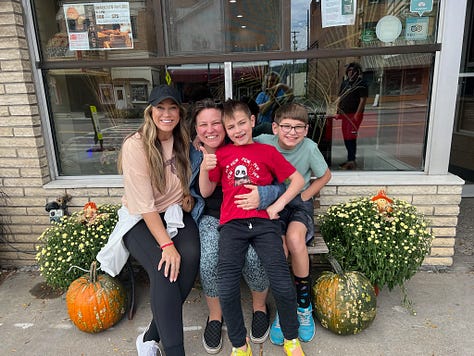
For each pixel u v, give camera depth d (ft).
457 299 8.43
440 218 9.37
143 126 7.11
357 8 9.05
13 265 10.50
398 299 8.48
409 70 9.29
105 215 8.42
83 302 7.26
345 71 9.52
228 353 7.10
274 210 6.82
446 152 9.43
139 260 6.90
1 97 9.37
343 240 8.05
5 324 8.07
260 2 9.24
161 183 7.11
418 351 6.95
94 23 9.57
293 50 9.39
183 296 6.79
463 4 8.52
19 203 10.07
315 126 9.91
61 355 7.15
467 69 15.64
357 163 10.06
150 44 9.60
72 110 10.23
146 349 6.49
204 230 7.36
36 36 9.52
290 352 6.68
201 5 9.35
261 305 7.63
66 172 10.59
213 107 7.27
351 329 7.10
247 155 7.05
